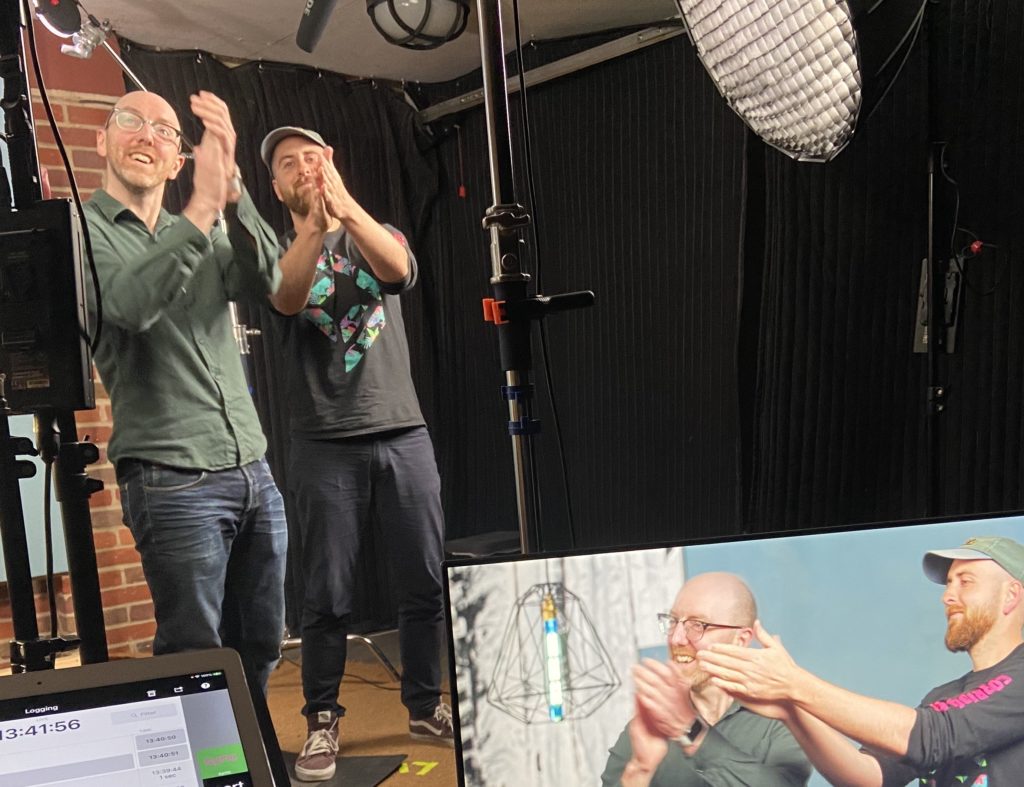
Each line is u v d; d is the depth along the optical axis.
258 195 2.92
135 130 2.09
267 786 0.61
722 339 2.77
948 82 2.19
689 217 2.81
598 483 3.15
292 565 2.95
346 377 1.96
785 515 2.62
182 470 1.69
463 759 0.66
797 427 2.58
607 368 3.09
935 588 0.69
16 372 1.07
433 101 3.41
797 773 0.65
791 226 2.55
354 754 1.98
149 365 1.69
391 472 1.98
